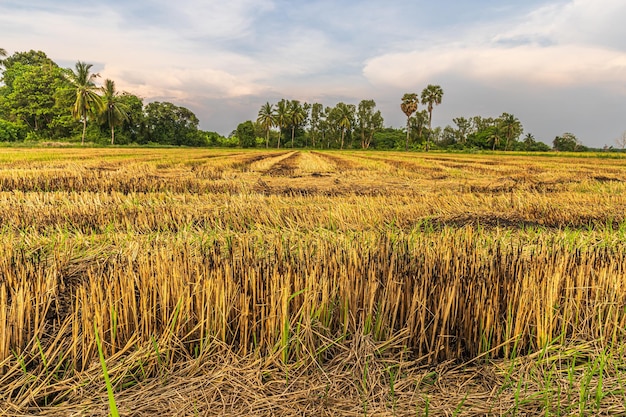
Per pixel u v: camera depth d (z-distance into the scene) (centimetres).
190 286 224
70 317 213
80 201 647
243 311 207
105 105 4738
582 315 237
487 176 1327
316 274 236
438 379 193
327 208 593
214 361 200
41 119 5750
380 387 187
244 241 320
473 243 339
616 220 575
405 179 1167
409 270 245
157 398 176
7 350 192
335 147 9806
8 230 445
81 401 176
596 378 195
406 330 216
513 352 203
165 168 1369
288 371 194
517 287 230
